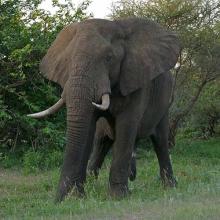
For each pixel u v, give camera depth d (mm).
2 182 15719
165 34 12922
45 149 19219
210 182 13844
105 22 12125
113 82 11914
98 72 11250
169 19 24406
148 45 12539
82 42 11484
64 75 11844
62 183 11273
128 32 12508
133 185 13914
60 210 10312
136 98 12492
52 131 18984
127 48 12289
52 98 19562
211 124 31984
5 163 18547
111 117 12688
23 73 18641
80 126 11000
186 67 25156
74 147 11039
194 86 25797
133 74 12133
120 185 12219
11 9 19641
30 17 19906
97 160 14312
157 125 14812
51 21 19734
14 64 19000
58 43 12523
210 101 29984
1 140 19578
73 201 11031
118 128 12398
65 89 11297
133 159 14789
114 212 9789
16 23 19328
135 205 10328
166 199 11000
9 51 19125
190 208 9625
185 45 24219
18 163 18859
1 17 19078
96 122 12625
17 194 13812
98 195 12211
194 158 21969
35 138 19656
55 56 12344
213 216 8930
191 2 24328
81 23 12188
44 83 19516
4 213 11047
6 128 19625
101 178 15047
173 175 15172
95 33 11695
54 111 11664
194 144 27359
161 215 9305
